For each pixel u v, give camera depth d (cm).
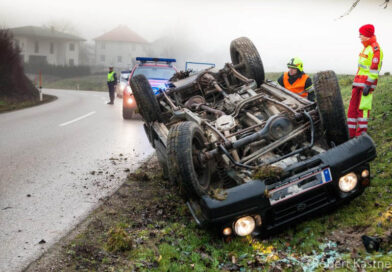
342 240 370
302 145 460
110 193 572
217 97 634
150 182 624
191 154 393
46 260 375
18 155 796
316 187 381
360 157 401
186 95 650
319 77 456
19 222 465
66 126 1191
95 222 463
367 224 384
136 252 389
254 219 372
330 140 461
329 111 445
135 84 606
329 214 421
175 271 350
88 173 675
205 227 377
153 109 601
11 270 359
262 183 376
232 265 354
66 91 3881
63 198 550
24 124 1234
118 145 905
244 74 675
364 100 540
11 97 2139
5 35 2230
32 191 578
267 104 523
